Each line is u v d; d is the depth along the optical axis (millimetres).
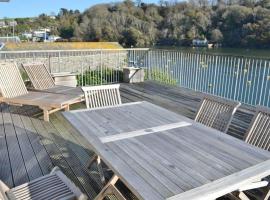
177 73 7699
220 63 6293
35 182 2107
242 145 1916
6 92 4871
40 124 4359
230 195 2248
